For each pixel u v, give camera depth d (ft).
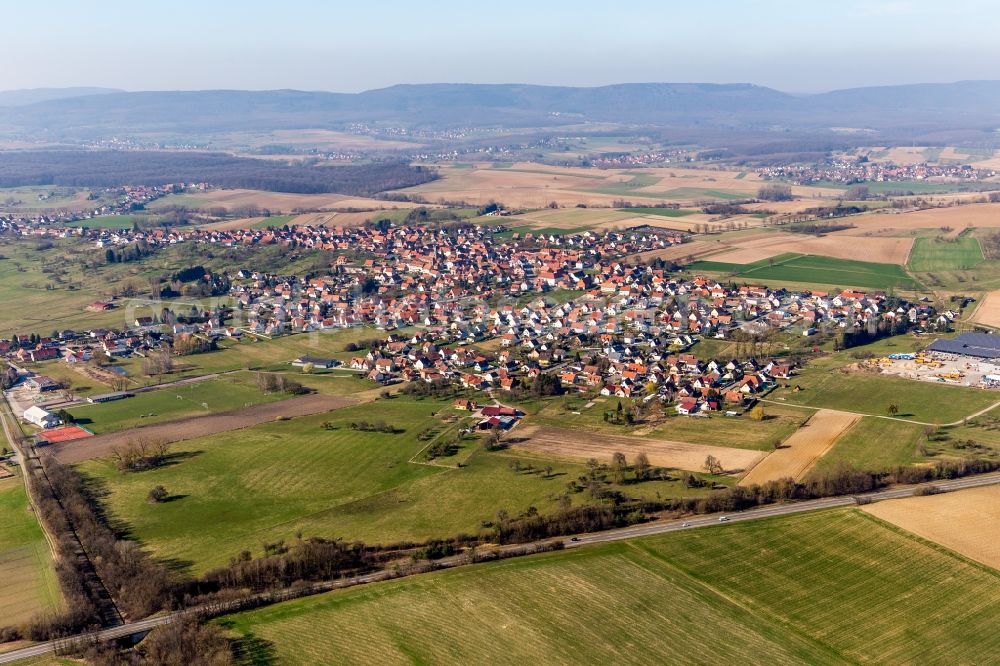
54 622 439.63
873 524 538.88
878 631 430.20
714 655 409.69
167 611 458.09
